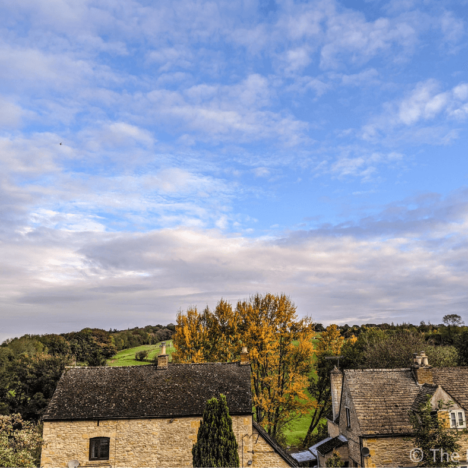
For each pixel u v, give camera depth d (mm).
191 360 44688
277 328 44750
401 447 25203
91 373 30719
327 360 51750
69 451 26031
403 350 48094
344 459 28562
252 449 27094
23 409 51906
